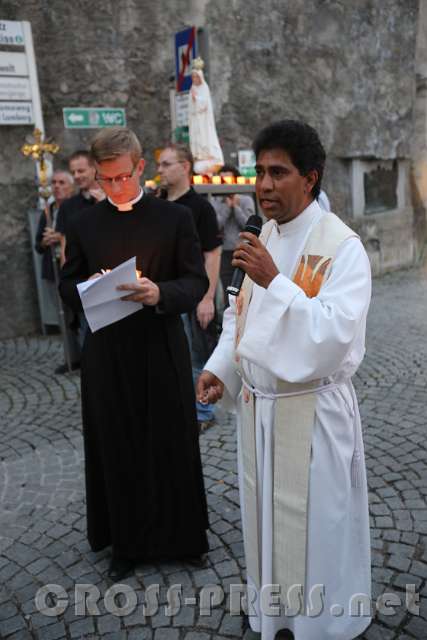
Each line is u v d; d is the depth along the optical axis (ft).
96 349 7.73
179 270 7.98
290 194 5.64
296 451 5.96
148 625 7.44
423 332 20.11
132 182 7.45
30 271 21.94
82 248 7.91
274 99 26.68
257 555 6.70
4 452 12.45
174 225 7.79
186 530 8.27
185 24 23.63
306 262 5.75
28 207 21.63
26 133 21.16
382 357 17.67
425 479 10.59
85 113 22.13
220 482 10.76
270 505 6.33
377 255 31.45
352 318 5.27
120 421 7.84
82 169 14.98
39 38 21.07
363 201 31.04
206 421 13.04
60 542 9.28
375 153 30.81
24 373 17.52
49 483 11.10
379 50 30.12
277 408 6.04
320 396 5.90
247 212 19.04
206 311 12.41
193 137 19.36
